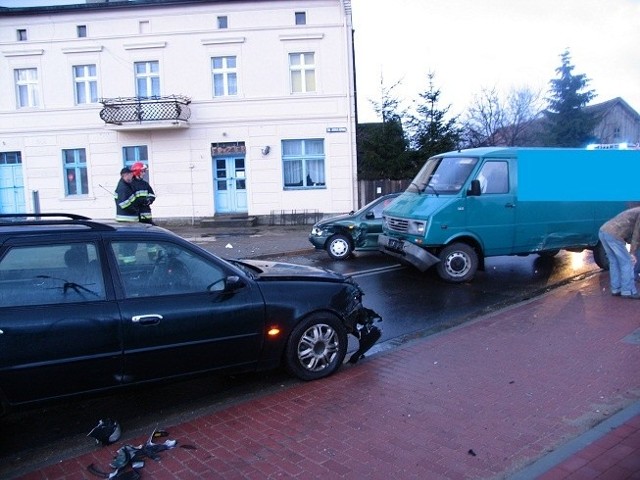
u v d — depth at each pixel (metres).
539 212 9.84
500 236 9.63
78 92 22.69
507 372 5.16
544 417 4.21
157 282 4.57
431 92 24.89
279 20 21.81
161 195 22.56
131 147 22.61
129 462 3.73
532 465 3.48
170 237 4.73
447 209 9.26
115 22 22.09
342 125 22.11
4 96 22.69
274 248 15.04
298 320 5.09
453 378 5.08
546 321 6.76
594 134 33.56
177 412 4.75
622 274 7.69
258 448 3.89
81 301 4.21
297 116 22.12
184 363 4.59
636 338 5.93
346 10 21.64
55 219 4.98
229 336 4.75
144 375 4.44
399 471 3.52
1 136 22.86
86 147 22.62
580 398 4.52
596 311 7.09
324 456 3.75
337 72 21.94
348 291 5.51
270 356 5.02
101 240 4.42
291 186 22.59
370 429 4.12
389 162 23.98
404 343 6.44
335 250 12.64
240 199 22.80
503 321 6.86
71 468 3.76
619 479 3.27
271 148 22.28
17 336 3.93
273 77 22.03
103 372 4.25
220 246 15.73
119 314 4.28
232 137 22.30
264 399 4.80
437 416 4.30
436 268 9.63
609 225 7.75
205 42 21.95
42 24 22.23
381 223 12.52
